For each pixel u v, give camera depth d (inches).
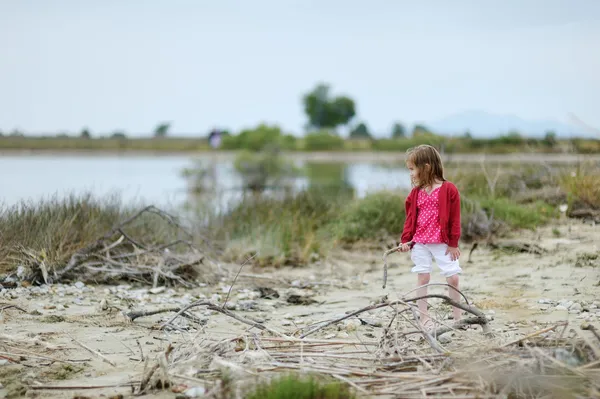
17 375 209.6
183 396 186.1
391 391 181.3
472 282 357.1
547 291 325.1
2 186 1123.3
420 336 239.1
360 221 522.3
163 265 387.5
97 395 192.2
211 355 214.1
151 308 308.8
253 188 1077.1
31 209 422.9
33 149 3307.1
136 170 1720.0
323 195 636.1
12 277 356.8
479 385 180.2
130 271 373.4
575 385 173.8
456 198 272.1
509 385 178.4
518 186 609.0
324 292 358.3
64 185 1155.9
